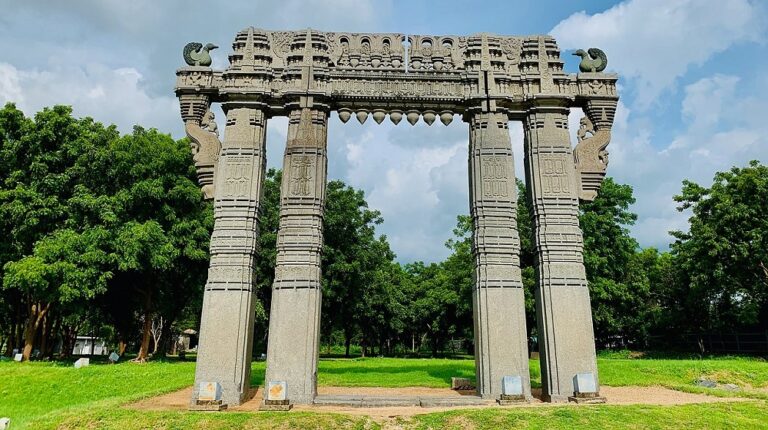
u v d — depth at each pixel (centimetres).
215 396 1223
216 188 1448
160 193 2581
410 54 1557
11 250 2492
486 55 1561
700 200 3266
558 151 1496
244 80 1509
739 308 3312
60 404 1602
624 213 3703
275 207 3459
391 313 5125
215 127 1505
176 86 1509
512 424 1016
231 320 1351
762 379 1780
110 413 1120
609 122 1526
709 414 1084
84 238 2341
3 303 2938
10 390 1712
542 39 1577
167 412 1122
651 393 1513
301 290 1370
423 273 6269
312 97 1498
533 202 1483
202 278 2862
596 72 1566
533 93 1537
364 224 3747
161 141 2734
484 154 1490
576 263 1420
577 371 1343
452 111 1548
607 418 1047
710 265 3122
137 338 4966
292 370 1321
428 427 1036
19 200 2362
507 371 1338
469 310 4403
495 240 1426
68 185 2556
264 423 1034
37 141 2491
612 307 3603
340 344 7600
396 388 1694
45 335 3069
